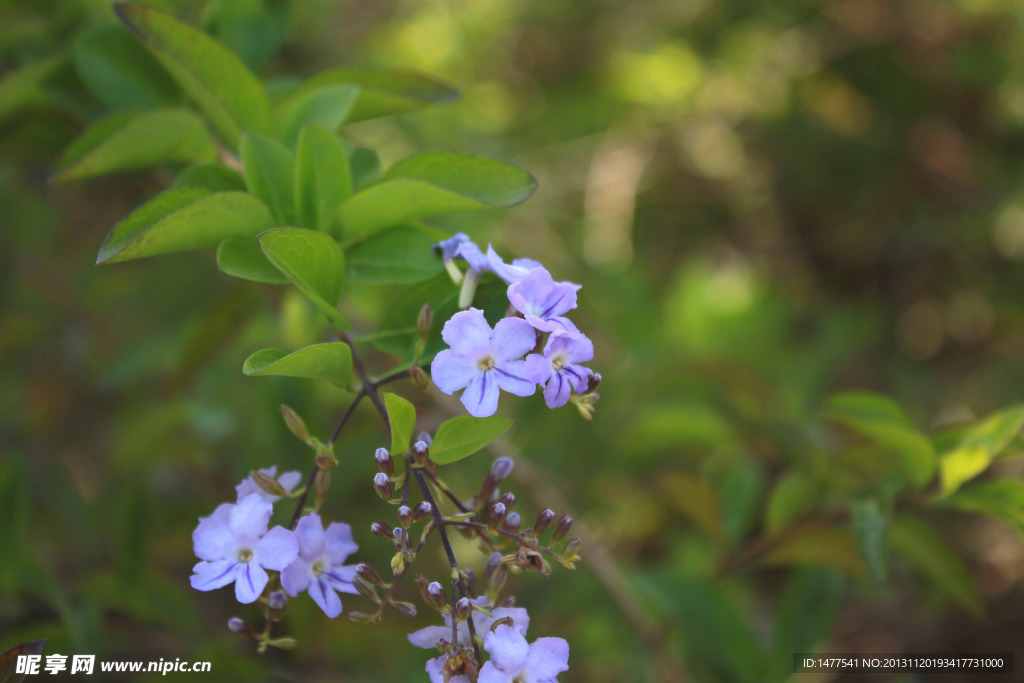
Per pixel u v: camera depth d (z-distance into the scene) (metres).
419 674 0.40
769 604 0.54
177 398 0.41
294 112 0.34
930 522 0.57
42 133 0.37
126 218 0.30
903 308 0.74
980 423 0.35
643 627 0.38
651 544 0.53
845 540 0.35
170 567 0.43
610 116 0.80
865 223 0.79
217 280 0.48
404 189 0.31
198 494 0.45
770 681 0.37
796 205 0.81
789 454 0.36
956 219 0.74
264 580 0.28
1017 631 0.52
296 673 0.40
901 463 0.34
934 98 0.78
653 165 0.81
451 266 0.31
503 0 0.80
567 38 0.82
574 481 0.50
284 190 0.32
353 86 0.34
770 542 0.36
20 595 0.36
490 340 0.29
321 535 0.29
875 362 0.72
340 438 0.40
